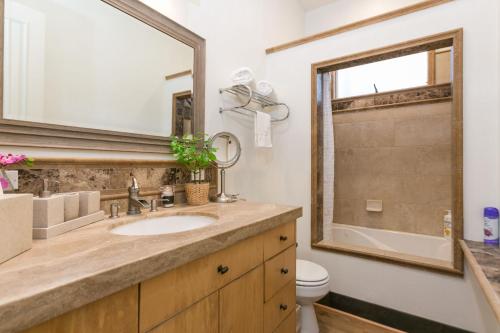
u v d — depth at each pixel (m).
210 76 1.77
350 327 1.76
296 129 2.20
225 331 0.89
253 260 1.03
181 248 0.71
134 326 0.62
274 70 2.34
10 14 0.91
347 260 1.96
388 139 2.61
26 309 0.43
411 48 1.73
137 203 1.16
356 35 1.93
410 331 1.69
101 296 0.53
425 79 2.62
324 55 2.07
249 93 1.84
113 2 1.21
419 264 1.67
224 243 0.85
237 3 2.04
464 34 1.56
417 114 2.47
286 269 1.27
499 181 1.46
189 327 0.76
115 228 0.98
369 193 2.72
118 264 0.57
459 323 1.55
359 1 2.98
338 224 2.86
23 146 0.93
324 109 2.25
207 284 0.82
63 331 0.50
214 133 1.79
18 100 0.92
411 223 2.50
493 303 0.78
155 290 0.66
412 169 2.50
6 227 0.58
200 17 1.69
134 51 1.31
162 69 1.44
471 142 1.53
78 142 1.08
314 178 2.10
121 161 1.22
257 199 2.20
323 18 3.18
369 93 2.76
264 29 2.40
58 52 1.03
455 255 1.56
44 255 0.62
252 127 2.16
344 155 2.85
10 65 0.90
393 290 1.77
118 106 1.24
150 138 1.37
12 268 0.55
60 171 1.01
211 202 1.58
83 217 0.92
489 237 1.43
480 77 1.51
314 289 1.54
